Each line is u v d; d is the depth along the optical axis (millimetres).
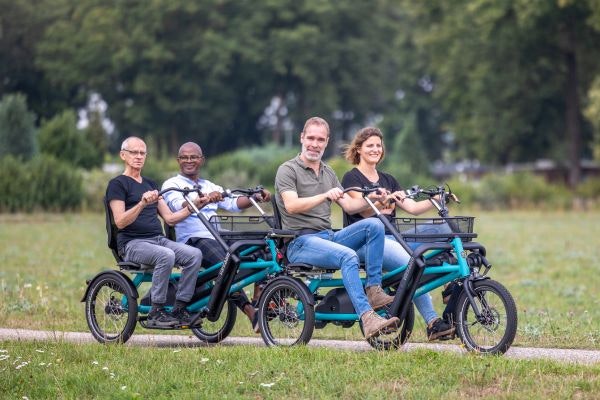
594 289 27000
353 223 15258
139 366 13820
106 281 16359
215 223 15875
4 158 65562
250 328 18828
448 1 100125
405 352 14328
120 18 124688
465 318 14789
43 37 130375
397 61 130875
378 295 14773
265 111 135000
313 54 122688
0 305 21312
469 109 103688
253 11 125000
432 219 14922
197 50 123562
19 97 72188
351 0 127000
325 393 12164
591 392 11977
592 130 102875
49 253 36594
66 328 18672
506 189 81812
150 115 123750
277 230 15164
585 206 81375
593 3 82188
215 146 134875
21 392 12734
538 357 14445
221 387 12547
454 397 11805
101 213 66375
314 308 15156
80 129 80062
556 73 97500
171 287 16484
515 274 31359
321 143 15367
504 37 92562
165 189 15820
